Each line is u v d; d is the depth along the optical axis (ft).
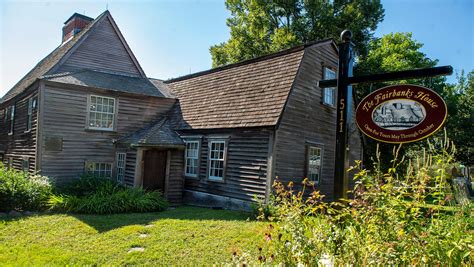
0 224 26.16
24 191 32.01
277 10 87.61
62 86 42.86
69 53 51.03
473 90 85.81
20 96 51.93
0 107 64.18
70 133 43.52
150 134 42.70
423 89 13.97
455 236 10.48
